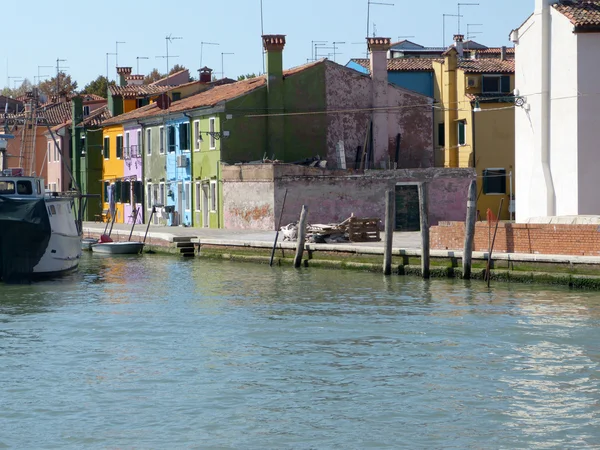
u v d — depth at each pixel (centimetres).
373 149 8469
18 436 2622
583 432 2600
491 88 8469
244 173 7900
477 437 2569
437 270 5334
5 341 3794
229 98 8175
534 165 5709
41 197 5962
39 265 5772
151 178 9656
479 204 8231
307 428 2653
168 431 2648
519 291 4741
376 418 2731
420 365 3303
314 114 8412
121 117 10275
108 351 3591
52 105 12706
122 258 7169
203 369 3291
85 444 2559
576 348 3516
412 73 9188
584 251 4806
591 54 5384
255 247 6600
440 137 8806
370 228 6494
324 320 4147
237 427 2670
